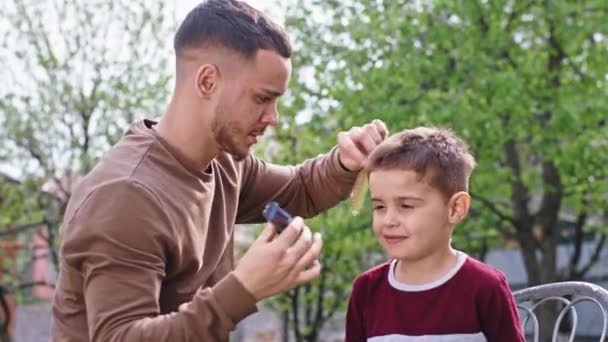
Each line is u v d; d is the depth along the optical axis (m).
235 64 2.24
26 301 12.86
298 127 11.22
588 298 2.50
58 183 11.34
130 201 2.13
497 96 9.31
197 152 2.31
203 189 2.34
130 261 2.09
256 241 2.02
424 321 2.25
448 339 2.22
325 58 10.34
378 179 2.26
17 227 11.74
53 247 11.62
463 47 9.67
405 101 9.73
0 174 11.46
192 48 2.27
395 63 9.80
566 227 14.05
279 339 18.05
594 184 10.55
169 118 2.34
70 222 2.16
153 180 2.21
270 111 2.31
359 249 12.09
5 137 11.10
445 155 2.24
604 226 12.34
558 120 9.52
